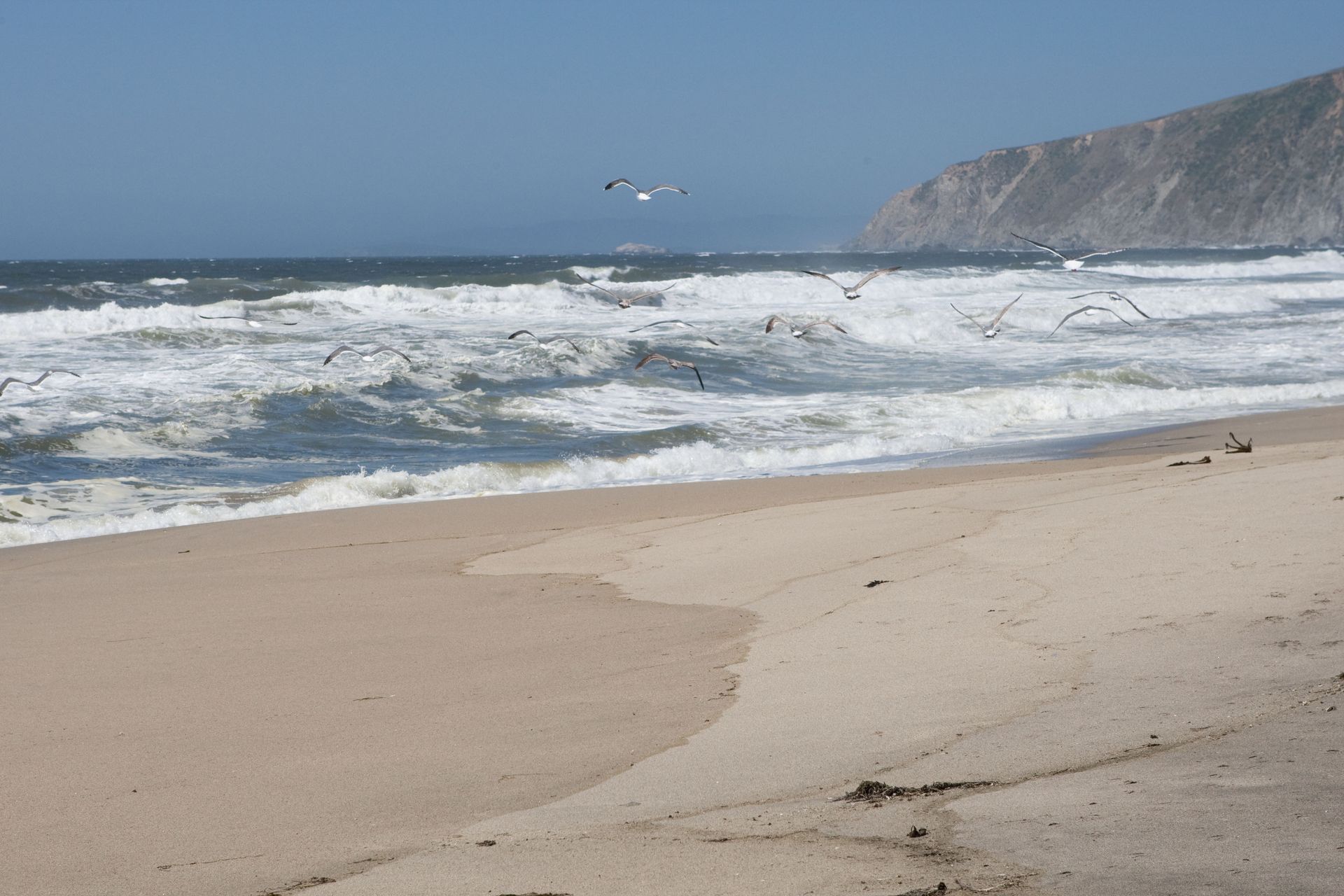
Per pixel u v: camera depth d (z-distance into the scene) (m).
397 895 5.16
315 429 28.59
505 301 62.19
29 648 11.50
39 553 17.48
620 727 7.91
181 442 26.92
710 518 17.98
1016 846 4.95
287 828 6.32
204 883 5.56
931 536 14.55
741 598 12.25
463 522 18.86
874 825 5.47
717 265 163.38
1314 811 4.95
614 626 11.41
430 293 62.50
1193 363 38.53
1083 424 28.61
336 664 10.46
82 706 9.25
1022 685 7.82
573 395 32.75
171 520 20.30
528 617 12.12
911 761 6.52
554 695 8.95
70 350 39.47
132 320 47.00
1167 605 9.46
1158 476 17.77
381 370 35.06
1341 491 13.59
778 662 9.36
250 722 8.63
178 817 6.60
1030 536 13.54
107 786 7.23
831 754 6.82
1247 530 12.02
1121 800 5.40
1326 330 46.88
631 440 27.38
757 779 6.50
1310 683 6.95
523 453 26.36
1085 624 9.23
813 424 28.92
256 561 16.31
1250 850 4.59
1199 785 5.46
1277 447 21.27
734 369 38.06
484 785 6.88
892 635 9.81
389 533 18.16
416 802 6.64
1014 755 6.37
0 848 6.21
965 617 10.08
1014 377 36.41
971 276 90.06
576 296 63.28
